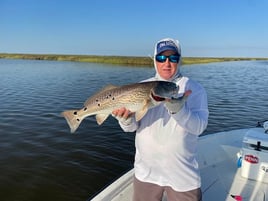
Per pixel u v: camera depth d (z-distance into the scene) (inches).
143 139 48.0
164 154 46.5
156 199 49.4
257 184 74.5
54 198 122.9
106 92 47.9
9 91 387.5
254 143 76.1
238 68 1053.2
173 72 47.7
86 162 156.9
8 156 161.2
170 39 47.6
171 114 42.0
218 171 80.7
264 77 660.7
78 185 134.0
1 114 250.7
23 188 129.9
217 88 453.4
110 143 183.6
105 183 136.0
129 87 45.3
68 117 51.3
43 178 138.6
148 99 43.5
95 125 219.8
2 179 136.3
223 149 94.6
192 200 46.8
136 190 50.5
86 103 50.1
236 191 70.9
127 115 45.8
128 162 158.4
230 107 302.7
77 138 191.2
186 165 46.3
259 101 338.6
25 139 187.0
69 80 530.9
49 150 170.6
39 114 251.1
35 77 589.6
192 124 42.5
